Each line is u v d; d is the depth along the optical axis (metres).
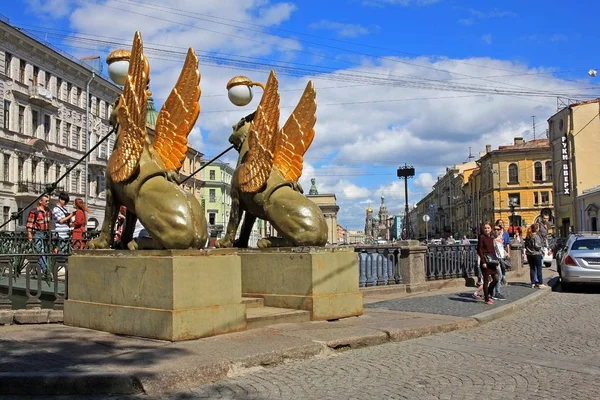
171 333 6.90
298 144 10.24
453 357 6.95
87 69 51.72
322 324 8.61
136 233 13.00
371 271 13.90
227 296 7.64
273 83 9.66
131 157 7.75
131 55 7.84
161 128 8.23
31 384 5.38
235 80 10.50
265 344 6.86
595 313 11.47
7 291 9.30
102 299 7.80
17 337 7.28
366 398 5.23
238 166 10.38
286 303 9.26
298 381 5.82
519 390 5.49
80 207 12.47
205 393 5.40
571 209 50.62
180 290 7.04
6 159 42.34
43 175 46.34
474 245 17.61
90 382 5.38
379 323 8.77
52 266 9.16
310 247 9.30
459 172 94.06
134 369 5.63
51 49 46.31
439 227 108.00
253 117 10.52
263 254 9.69
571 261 16.38
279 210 9.69
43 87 45.84
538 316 10.96
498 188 69.19
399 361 6.72
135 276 7.38
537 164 68.00
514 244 21.34
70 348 6.61
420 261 14.92
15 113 43.03
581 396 5.28
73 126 50.75
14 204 42.81
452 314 10.27
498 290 13.02
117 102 8.18
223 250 7.76
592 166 49.34
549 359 6.88
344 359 6.83
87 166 52.69
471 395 5.32
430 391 5.46
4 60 41.72
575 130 50.06
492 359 6.86
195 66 8.11
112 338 7.19
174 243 7.34
